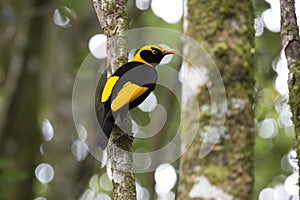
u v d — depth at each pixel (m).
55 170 18.56
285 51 6.77
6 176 12.43
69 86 19.81
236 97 6.03
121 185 7.26
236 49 6.16
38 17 20.23
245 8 6.34
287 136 18.31
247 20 6.32
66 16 20.83
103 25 8.01
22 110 20.17
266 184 18.33
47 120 23.20
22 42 20.05
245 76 6.11
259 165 18.44
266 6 15.59
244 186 5.79
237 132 5.93
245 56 6.18
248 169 5.86
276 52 17.02
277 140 18.45
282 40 6.85
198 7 6.33
